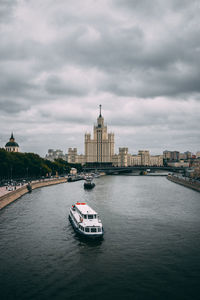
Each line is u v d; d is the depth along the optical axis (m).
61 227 78.00
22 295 41.97
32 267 51.25
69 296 41.91
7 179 198.62
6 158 181.75
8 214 92.75
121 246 63.03
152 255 57.78
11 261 53.75
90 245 63.38
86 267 51.66
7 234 70.56
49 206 108.88
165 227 79.44
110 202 122.75
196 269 51.22
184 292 43.25
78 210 81.50
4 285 44.72
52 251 59.34
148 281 46.66
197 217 92.38
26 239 66.88
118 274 49.06
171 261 54.78
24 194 143.25
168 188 190.25
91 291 43.38
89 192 160.12
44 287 44.34
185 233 73.50
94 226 67.69
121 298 41.50
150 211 102.25
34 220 85.12
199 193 160.25
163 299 41.34
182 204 118.81
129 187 196.25
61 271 49.94
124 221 86.19
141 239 68.19
